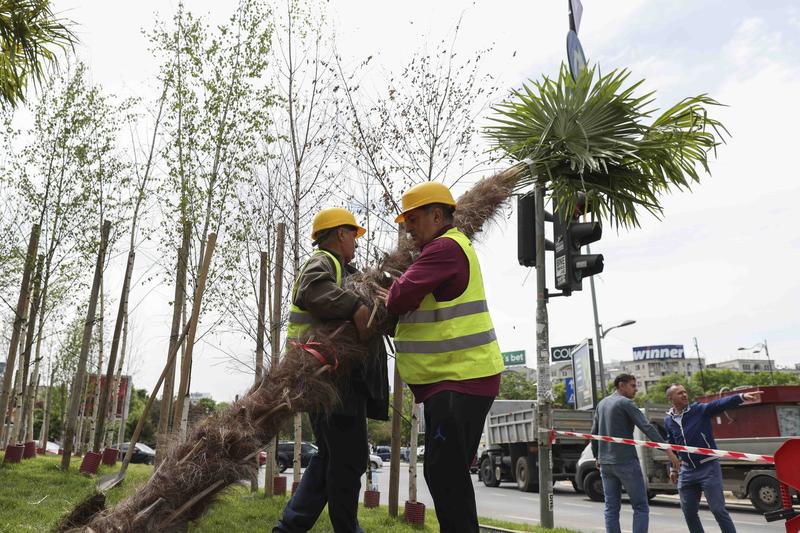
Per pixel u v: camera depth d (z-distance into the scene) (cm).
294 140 935
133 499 285
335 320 331
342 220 371
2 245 1193
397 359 320
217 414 308
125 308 1223
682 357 14325
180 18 1002
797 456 362
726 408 643
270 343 928
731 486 1280
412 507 782
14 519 584
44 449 2270
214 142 973
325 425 354
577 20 786
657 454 1378
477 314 306
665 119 505
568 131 488
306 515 367
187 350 602
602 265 703
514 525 809
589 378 1825
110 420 1573
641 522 633
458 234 318
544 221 801
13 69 873
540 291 814
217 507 297
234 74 991
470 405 295
